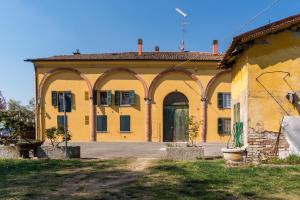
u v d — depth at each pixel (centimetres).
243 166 1353
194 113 3069
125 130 3084
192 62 3056
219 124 3047
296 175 1170
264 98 1429
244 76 1504
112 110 3095
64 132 1706
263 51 1438
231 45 1459
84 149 2280
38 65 3112
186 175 1186
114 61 3070
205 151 2083
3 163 1466
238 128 1578
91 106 3089
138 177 1170
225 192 953
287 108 1423
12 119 1792
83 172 1273
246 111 1451
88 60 3067
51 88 3116
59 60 3080
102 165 1432
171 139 3078
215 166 1365
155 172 1253
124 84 3098
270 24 1430
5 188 1011
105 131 3086
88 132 3094
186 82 3081
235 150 1398
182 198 888
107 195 925
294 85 1427
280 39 1438
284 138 1416
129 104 3092
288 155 1407
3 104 3841
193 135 1841
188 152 1605
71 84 3114
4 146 1664
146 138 3070
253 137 1424
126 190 978
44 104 3108
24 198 899
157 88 3091
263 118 1427
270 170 1252
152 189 987
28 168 1352
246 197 909
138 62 3075
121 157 1736
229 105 3056
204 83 3066
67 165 1427
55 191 974
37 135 3080
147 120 3075
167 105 3103
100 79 3098
